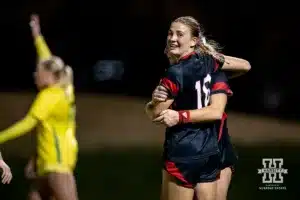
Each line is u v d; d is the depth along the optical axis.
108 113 58.84
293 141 47.56
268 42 82.19
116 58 85.56
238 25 84.69
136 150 45.03
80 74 81.44
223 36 85.12
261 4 83.62
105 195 28.45
